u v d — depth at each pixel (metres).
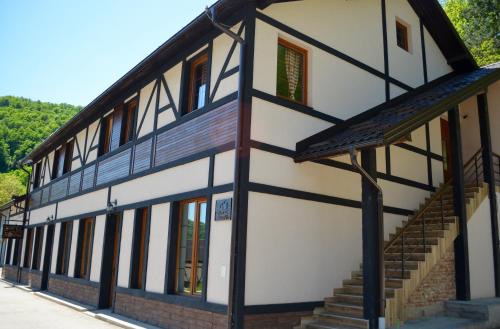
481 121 8.96
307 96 7.14
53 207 13.95
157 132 8.39
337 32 7.91
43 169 16.30
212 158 6.49
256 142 6.05
